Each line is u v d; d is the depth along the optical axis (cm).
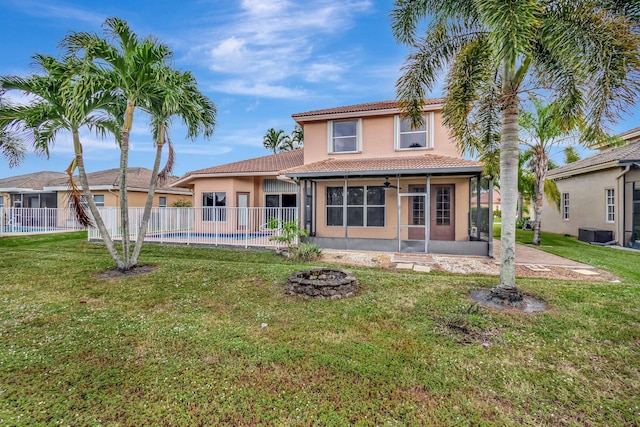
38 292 616
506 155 545
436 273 809
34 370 338
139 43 698
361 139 1359
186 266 817
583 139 508
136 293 608
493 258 980
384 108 1293
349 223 1352
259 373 334
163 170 852
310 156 1435
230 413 275
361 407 282
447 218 1273
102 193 1961
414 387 311
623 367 344
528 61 519
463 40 636
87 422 264
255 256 1055
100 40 665
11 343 400
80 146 765
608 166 1319
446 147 1258
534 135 1304
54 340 408
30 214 1745
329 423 262
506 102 540
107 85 687
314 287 583
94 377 326
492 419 269
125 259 787
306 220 1331
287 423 262
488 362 354
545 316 470
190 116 765
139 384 315
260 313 504
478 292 590
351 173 1084
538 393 303
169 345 396
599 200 1455
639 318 460
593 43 449
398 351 378
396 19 661
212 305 543
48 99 715
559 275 767
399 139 1313
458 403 288
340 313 500
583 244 1352
